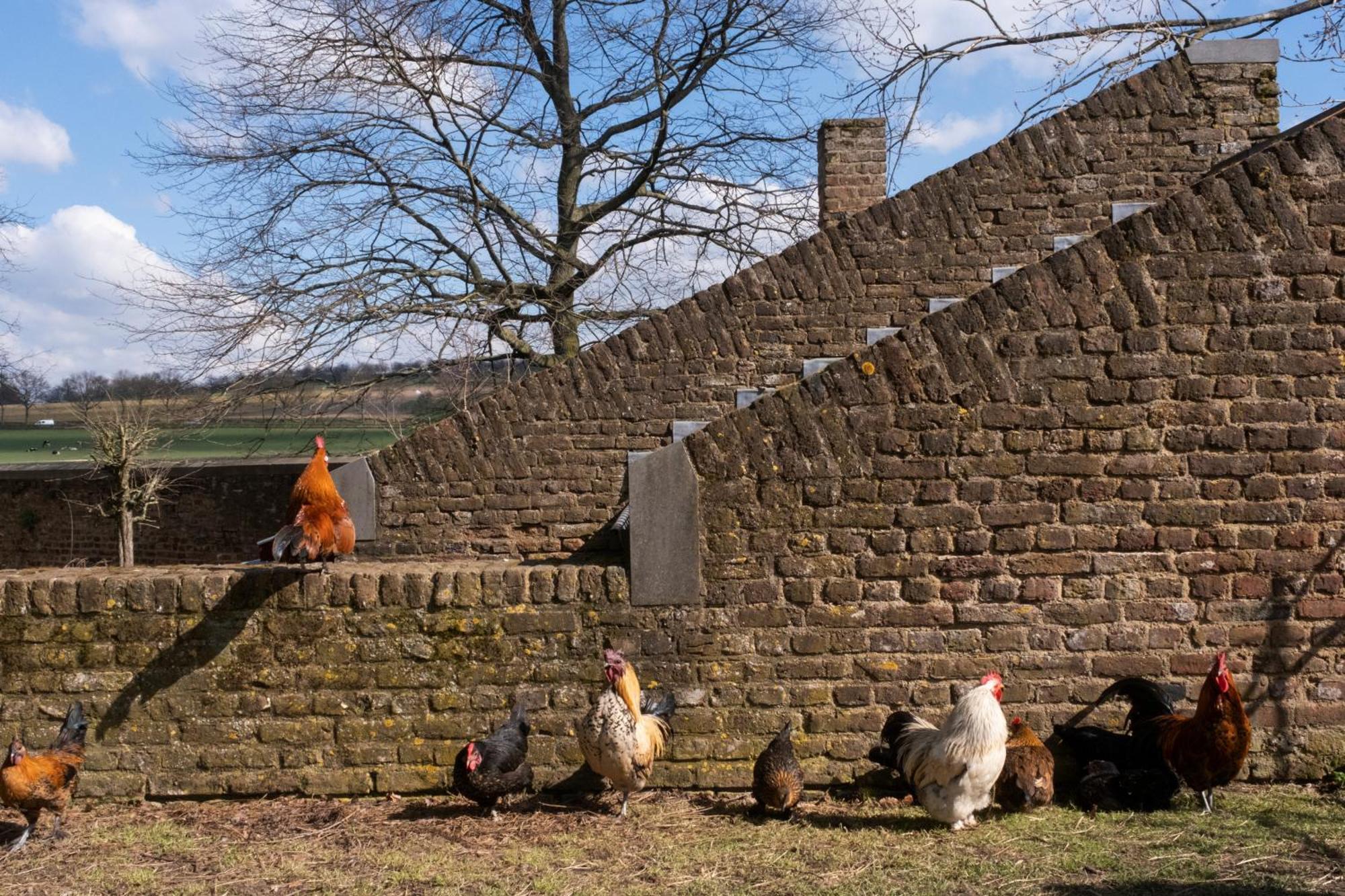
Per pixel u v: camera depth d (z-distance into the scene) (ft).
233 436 68.85
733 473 22.02
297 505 22.06
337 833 20.62
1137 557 21.70
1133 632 21.71
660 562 22.03
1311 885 16.90
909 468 21.86
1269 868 17.63
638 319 66.39
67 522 76.84
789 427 21.99
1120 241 21.67
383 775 22.31
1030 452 21.76
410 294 63.72
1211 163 34.40
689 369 35.94
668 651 22.08
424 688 22.39
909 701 21.84
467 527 35.68
